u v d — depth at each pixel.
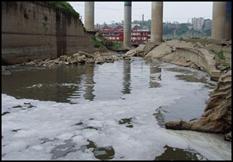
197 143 12.10
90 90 23.31
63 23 59.47
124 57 66.31
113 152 11.29
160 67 44.75
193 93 22.62
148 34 142.50
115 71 37.38
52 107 17.77
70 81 27.80
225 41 37.03
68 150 11.45
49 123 14.61
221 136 12.95
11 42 39.03
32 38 45.19
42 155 10.98
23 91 22.39
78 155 11.01
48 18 51.62
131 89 24.12
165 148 11.60
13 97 20.28
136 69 40.69
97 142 12.23
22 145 11.84
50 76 31.00
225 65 33.19
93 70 37.91
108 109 17.47
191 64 46.31
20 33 41.41
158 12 74.75
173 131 13.50
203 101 19.81
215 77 29.55
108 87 24.86
